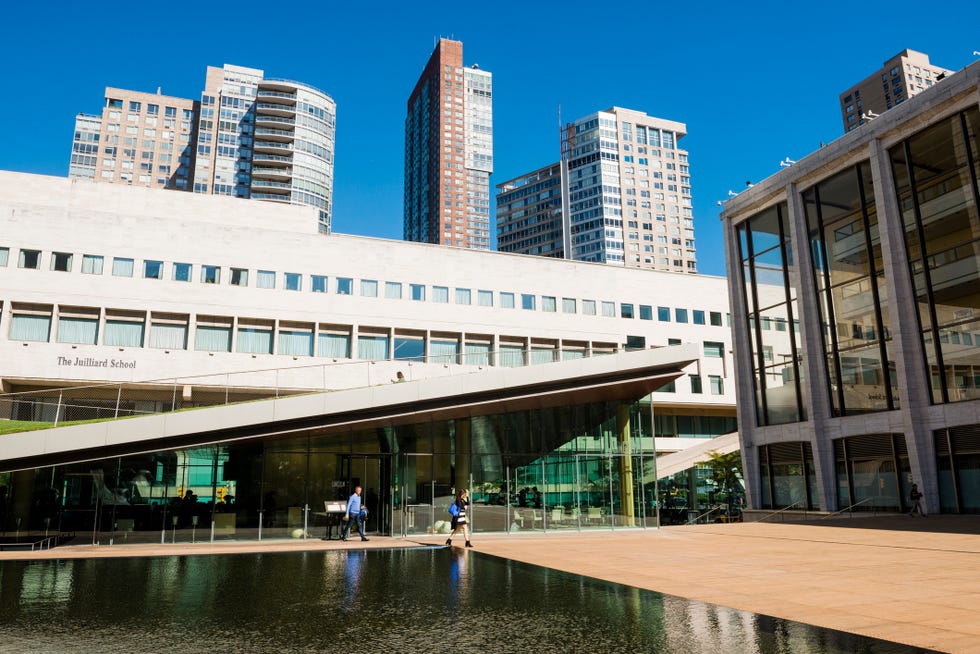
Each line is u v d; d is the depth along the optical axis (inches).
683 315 2539.4
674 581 495.8
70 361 1734.7
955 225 1267.2
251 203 2261.3
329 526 924.6
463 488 992.9
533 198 7529.5
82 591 463.2
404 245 2165.4
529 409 1039.0
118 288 1819.6
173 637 319.0
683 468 1974.7
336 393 917.2
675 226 6786.4
